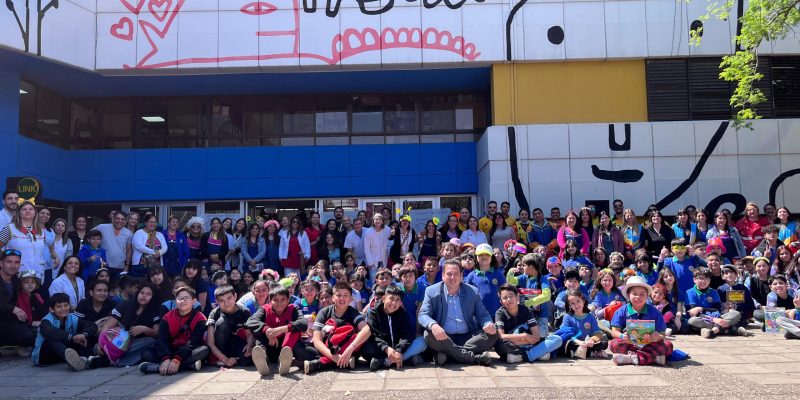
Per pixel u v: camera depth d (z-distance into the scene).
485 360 6.09
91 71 12.24
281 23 12.54
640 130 12.54
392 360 5.98
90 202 13.98
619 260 8.74
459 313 6.39
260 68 12.52
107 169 13.98
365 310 6.98
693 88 12.85
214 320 6.41
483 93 14.57
